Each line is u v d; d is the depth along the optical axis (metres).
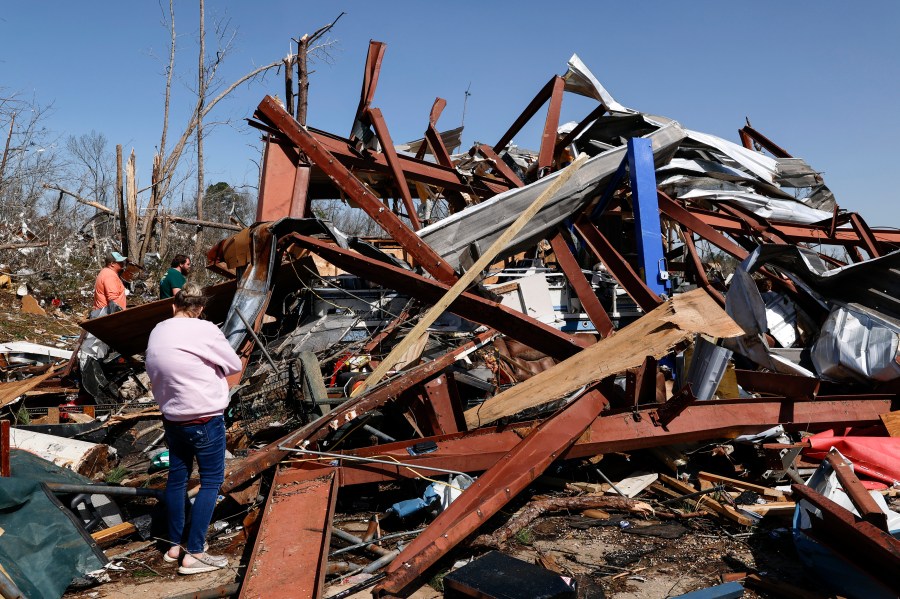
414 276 6.95
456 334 8.41
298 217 7.69
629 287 7.81
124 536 4.67
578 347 6.57
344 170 7.57
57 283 16.50
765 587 3.83
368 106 9.02
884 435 6.08
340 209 25.62
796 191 12.02
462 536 3.95
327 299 9.04
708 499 5.15
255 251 7.25
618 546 4.51
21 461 4.61
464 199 10.68
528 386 5.84
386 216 7.46
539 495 5.38
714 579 4.00
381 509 5.25
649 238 7.97
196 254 20.95
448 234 7.85
